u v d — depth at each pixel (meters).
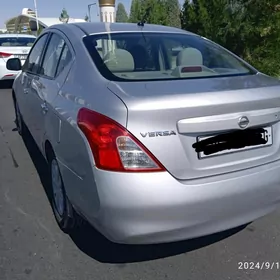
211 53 3.07
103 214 2.05
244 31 8.34
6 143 5.08
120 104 1.99
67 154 2.42
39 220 3.03
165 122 1.98
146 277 2.35
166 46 3.01
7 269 2.43
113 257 2.55
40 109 3.19
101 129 2.01
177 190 2.00
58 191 2.93
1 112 7.15
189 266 2.46
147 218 1.98
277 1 7.52
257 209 2.29
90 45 2.76
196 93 2.08
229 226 2.21
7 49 9.73
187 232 2.09
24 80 4.22
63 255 2.58
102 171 2.00
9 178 3.88
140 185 1.95
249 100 2.16
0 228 2.91
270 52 8.05
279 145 2.37
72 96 2.47
